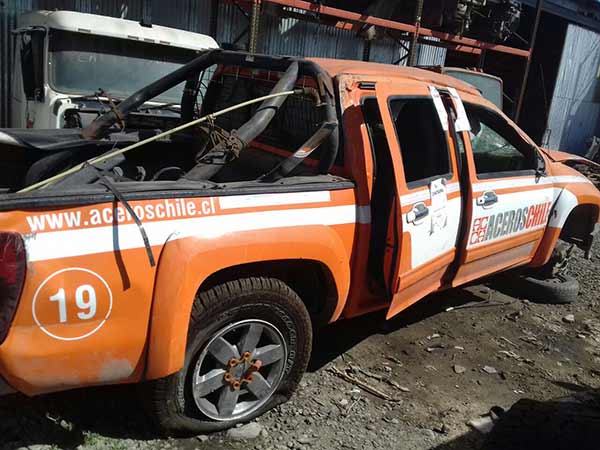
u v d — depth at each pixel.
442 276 3.99
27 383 2.20
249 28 7.61
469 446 3.06
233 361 2.81
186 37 6.22
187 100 4.30
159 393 2.57
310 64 3.23
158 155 3.83
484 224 4.10
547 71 15.98
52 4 8.16
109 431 2.78
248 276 2.83
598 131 19.03
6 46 7.92
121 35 5.71
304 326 3.00
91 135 3.44
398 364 3.85
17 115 6.64
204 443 2.81
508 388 3.74
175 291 2.41
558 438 2.93
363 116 3.31
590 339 4.70
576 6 16.62
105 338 2.32
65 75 5.54
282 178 2.99
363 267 3.32
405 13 9.84
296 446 2.87
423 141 3.81
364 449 2.93
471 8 10.11
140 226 2.36
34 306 2.14
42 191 2.24
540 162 4.71
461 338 4.38
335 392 3.41
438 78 4.04
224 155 2.87
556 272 5.55
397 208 3.24
